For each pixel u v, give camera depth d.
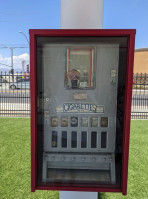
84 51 1.85
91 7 2.01
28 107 10.16
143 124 6.95
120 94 1.88
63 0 2.04
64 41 1.82
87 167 1.97
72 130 1.95
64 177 1.97
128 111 1.83
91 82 1.90
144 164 3.72
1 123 6.72
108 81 1.88
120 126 1.91
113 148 1.94
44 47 1.84
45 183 1.96
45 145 1.96
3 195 2.69
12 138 5.09
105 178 1.96
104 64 1.86
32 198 2.64
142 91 17.30
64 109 1.93
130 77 1.79
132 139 5.24
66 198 2.23
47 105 1.93
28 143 4.72
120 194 2.81
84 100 1.92
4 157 3.92
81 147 1.97
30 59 1.81
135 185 3.00
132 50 1.75
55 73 1.89
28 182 3.04
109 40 1.80
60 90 1.91
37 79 1.88
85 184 1.96
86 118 1.94
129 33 1.74
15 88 16.62
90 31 1.75
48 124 1.94
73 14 2.02
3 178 3.14
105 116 1.93
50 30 1.76
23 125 6.45
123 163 1.89
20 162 3.71
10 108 9.32
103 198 2.68
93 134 1.95
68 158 1.97
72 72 1.89
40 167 1.96
